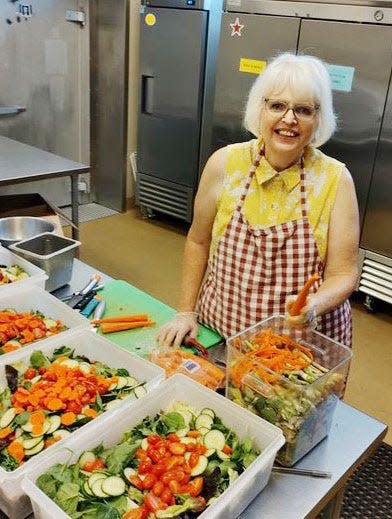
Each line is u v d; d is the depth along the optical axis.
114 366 1.21
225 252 1.58
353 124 3.13
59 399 1.04
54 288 1.69
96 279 1.75
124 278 3.60
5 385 1.12
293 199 1.48
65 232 4.21
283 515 0.95
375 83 2.98
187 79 3.94
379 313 3.39
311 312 1.23
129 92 4.47
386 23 2.86
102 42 4.41
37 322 1.33
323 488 1.01
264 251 1.51
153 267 3.79
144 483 0.89
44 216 2.61
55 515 0.81
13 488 0.88
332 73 3.11
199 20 3.72
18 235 2.14
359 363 2.87
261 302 1.55
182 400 1.08
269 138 1.42
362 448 1.11
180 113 4.08
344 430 1.15
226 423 1.03
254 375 1.07
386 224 3.18
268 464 0.95
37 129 4.43
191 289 1.70
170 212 4.44
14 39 4.05
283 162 1.45
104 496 0.86
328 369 1.10
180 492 0.88
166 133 4.23
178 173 4.26
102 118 4.64
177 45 3.92
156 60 4.09
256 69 3.45
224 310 1.60
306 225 1.49
